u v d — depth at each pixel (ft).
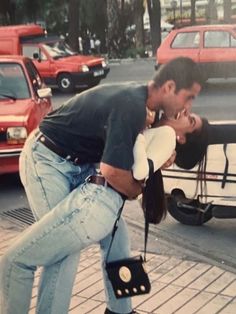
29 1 118.01
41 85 31.73
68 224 10.55
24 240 10.85
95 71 66.13
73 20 106.52
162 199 11.43
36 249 10.75
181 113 11.21
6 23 119.03
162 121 11.31
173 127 11.36
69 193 11.12
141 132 10.54
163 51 62.75
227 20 116.67
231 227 21.50
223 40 61.82
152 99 10.84
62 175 11.18
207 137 12.32
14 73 29.81
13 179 29.17
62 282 11.12
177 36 62.85
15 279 10.98
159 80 10.72
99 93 10.72
